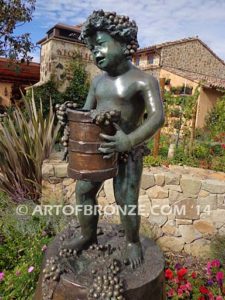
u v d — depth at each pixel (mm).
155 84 1287
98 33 1219
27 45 7027
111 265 1370
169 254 3453
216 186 3414
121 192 1404
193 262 3283
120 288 1251
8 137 3818
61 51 7848
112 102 1318
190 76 11461
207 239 3482
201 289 2357
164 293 1513
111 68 1270
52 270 1352
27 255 2451
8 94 11625
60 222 2854
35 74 11945
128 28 1200
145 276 1362
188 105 5406
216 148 5289
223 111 7922
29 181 3789
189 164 4363
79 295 1271
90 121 1161
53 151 4191
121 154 1346
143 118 1409
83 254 1490
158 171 3676
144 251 1582
